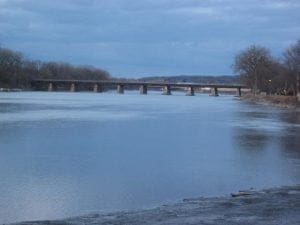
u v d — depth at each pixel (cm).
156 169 3609
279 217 1577
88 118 8556
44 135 5841
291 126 7450
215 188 2942
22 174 3356
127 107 12562
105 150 4638
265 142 5381
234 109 12281
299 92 15212
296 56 15375
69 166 3709
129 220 1578
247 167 3725
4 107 11294
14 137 5594
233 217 1588
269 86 18425
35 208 2439
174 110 11538
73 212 2372
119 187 2950
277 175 3394
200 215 1642
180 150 4691
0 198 2662
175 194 2761
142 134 6166
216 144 5194
